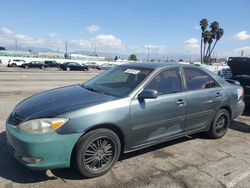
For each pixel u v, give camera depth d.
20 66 45.84
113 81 4.68
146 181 3.71
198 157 4.63
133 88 4.18
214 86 5.41
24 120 3.47
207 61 66.50
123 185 3.58
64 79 20.00
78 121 3.47
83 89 4.60
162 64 4.85
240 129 6.48
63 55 93.25
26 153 3.32
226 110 5.68
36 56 73.50
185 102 4.69
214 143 5.38
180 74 4.83
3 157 4.20
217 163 4.42
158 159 4.45
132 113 3.96
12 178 3.61
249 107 8.30
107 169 3.84
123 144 4.03
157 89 4.39
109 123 3.71
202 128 5.21
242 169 4.24
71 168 3.94
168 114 4.44
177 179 3.82
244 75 8.73
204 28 66.12
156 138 4.39
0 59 56.97
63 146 3.40
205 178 3.89
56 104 3.76
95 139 3.64
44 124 3.35
